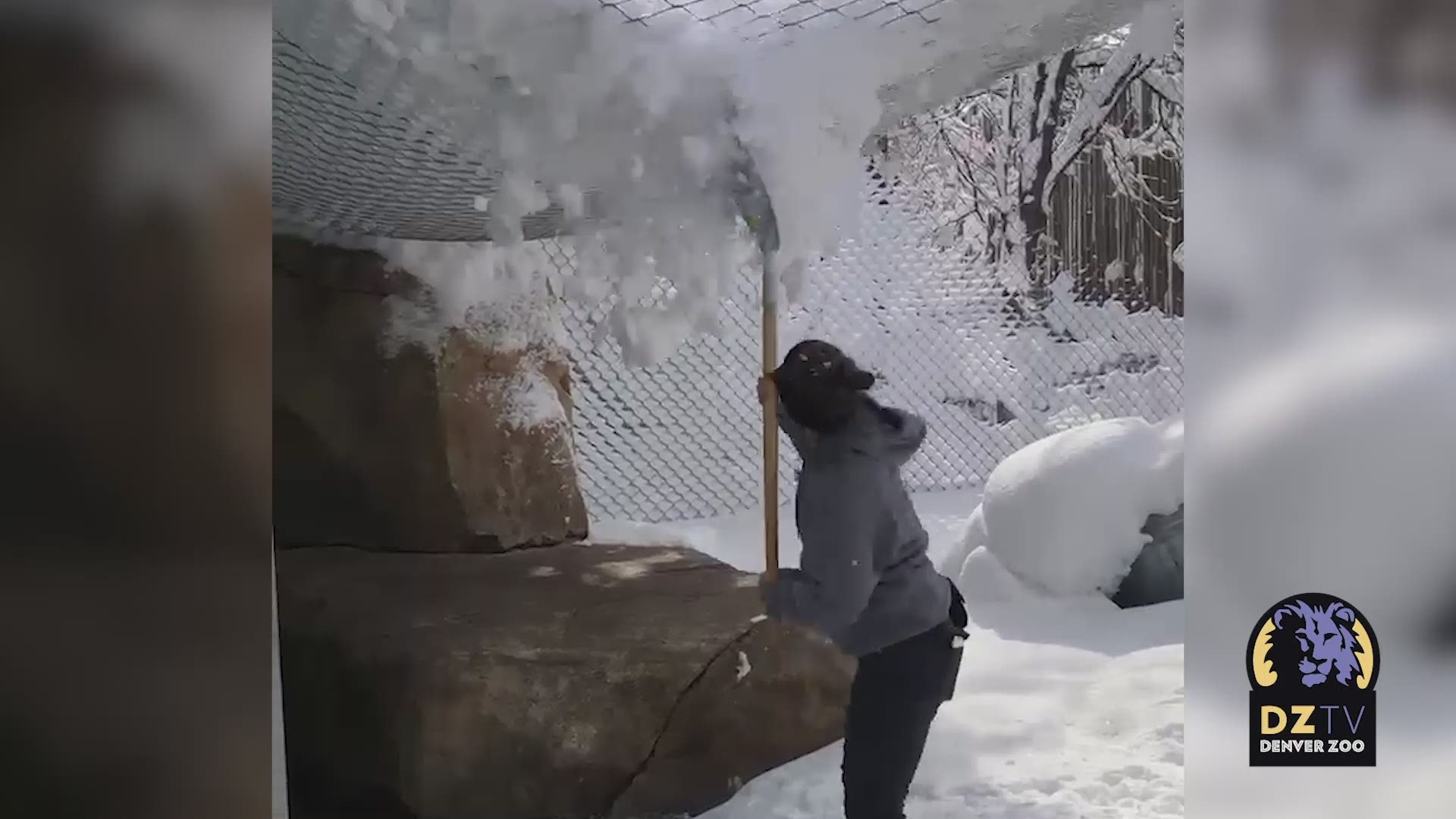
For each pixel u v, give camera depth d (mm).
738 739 2434
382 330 3342
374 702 2379
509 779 2293
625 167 2045
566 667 2367
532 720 2311
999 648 3480
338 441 3293
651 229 2346
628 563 3172
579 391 4965
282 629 2697
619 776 2340
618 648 2441
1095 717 2832
